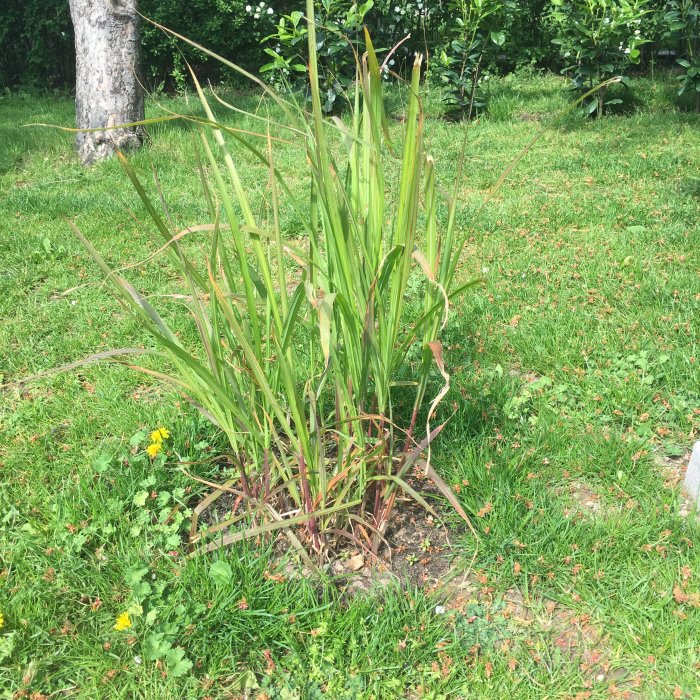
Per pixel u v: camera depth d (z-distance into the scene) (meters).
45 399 3.62
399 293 2.20
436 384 3.44
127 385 3.73
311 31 1.87
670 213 5.71
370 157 2.13
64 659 2.25
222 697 2.17
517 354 3.87
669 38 9.73
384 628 2.29
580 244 5.27
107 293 4.77
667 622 2.29
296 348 3.70
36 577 2.49
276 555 2.62
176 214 6.11
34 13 12.52
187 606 2.35
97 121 7.79
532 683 2.17
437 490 2.90
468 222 5.71
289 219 5.87
